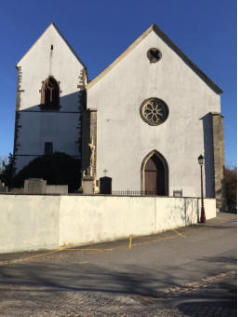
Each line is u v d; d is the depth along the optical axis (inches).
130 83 1019.3
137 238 486.3
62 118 1151.6
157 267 293.7
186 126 995.3
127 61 1031.0
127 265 302.5
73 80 1179.9
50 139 1133.7
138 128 995.3
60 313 177.2
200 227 621.3
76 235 414.6
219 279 253.1
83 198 428.1
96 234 439.2
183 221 637.3
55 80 1176.8
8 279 251.1
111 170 971.3
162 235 518.3
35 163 1064.2
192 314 175.0
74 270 282.4
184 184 964.6
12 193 377.7
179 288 228.4
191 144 984.3
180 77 1020.5
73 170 1066.7
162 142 989.2
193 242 441.1
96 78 1016.9
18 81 1169.4
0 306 187.6
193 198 697.0
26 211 381.7
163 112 1011.3
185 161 975.6
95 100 1010.1
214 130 973.8
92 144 953.5
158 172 992.9
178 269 285.7
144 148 985.5
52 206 394.6
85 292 216.7
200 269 286.0
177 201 621.0
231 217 807.1
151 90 1015.6
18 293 213.9
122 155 979.9
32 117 1145.4
